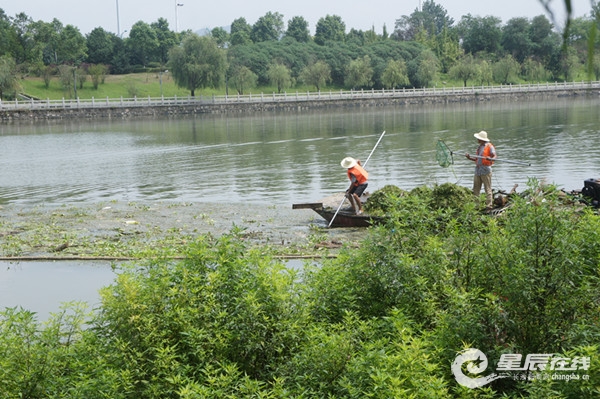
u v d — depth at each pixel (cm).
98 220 1606
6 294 986
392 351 515
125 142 4156
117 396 484
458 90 9512
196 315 541
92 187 2258
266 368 541
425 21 18850
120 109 7506
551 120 4872
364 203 1526
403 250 650
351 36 15750
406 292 601
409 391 436
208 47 8988
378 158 2817
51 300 948
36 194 2127
